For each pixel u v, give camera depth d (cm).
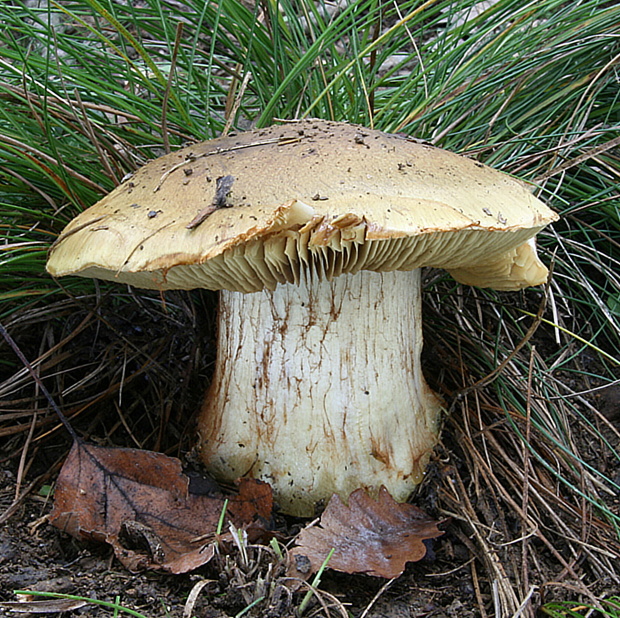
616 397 25
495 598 18
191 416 23
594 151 25
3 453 22
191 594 17
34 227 23
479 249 19
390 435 21
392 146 19
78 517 19
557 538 21
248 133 21
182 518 19
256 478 20
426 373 25
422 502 21
